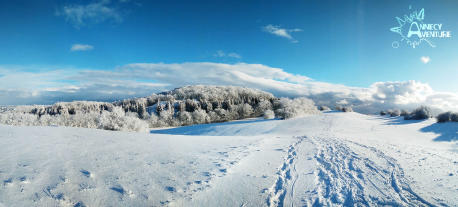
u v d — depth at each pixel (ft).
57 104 212.43
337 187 18.12
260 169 22.75
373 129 102.37
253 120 162.50
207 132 119.96
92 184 14.61
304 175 21.33
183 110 264.11
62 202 11.91
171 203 13.71
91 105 249.34
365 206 14.73
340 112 197.98
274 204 15.03
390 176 20.98
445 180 19.76
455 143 66.03
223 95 362.33
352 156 30.22
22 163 16.43
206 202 14.42
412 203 15.16
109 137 32.83
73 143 25.17
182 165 21.67
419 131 101.96
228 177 19.40
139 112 263.08
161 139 38.27
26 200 11.50
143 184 15.84
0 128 30.07
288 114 144.15
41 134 28.58
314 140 48.62
